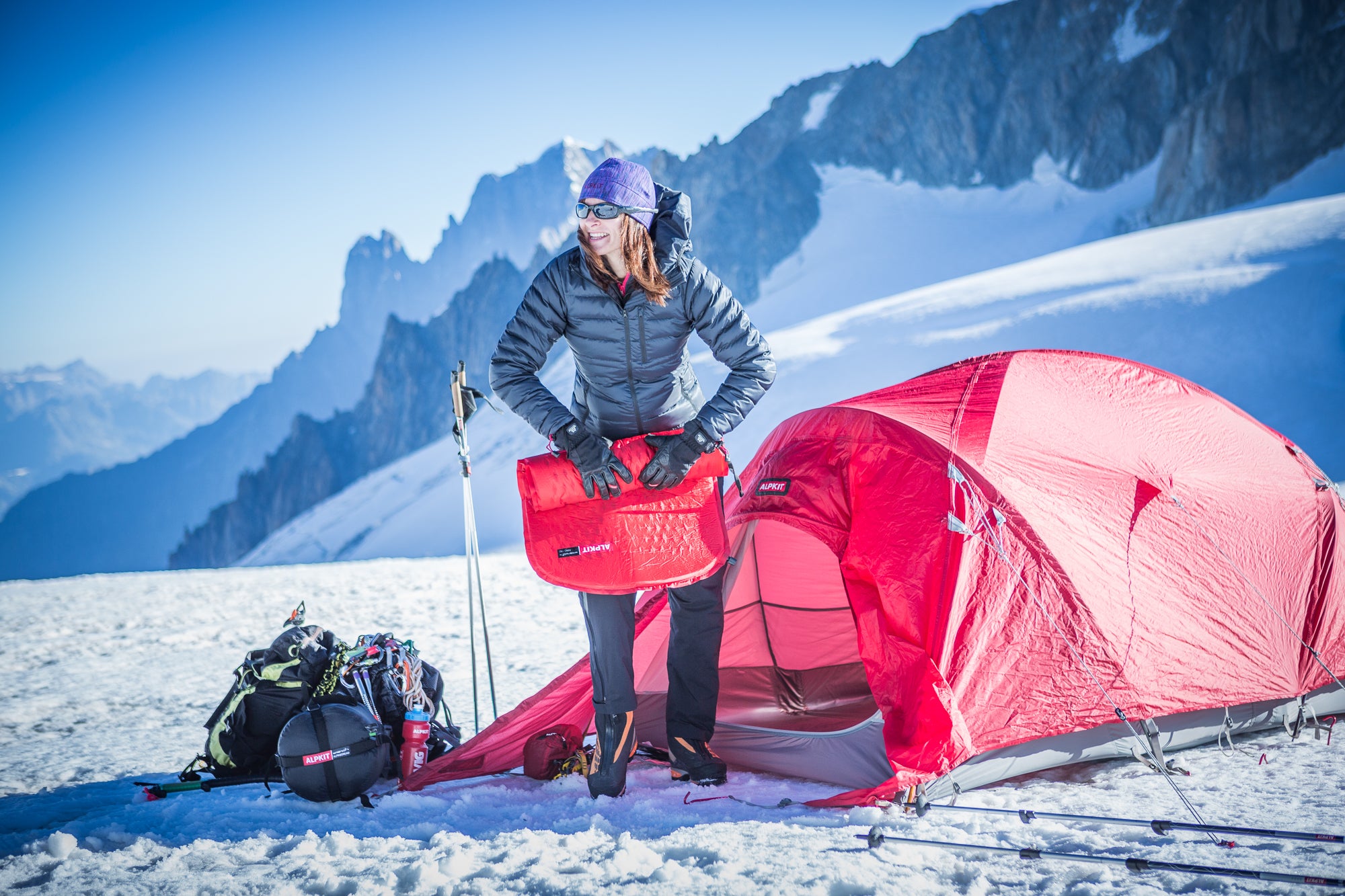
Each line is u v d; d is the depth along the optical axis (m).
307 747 3.81
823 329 75.69
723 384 3.67
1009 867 2.70
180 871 3.05
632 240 3.42
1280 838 2.79
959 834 3.01
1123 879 2.57
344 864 2.99
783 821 3.29
